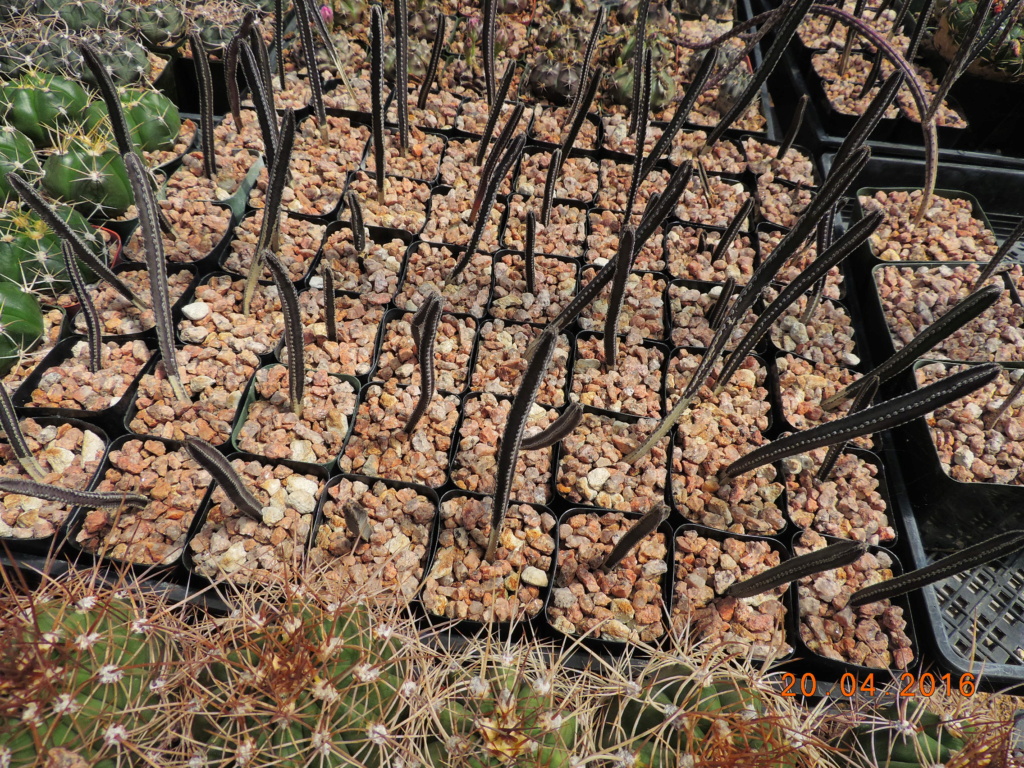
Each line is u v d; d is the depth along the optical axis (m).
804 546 1.64
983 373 1.10
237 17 2.81
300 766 0.97
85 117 2.10
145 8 2.62
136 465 1.59
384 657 1.11
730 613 1.50
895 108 2.76
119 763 0.94
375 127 2.04
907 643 1.50
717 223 2.38
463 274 2.12
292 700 0.99
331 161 2.40
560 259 2.20
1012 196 2.66
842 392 1.83
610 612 1.47
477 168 2.47
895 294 2.20
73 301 1.88
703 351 1.99
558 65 2.70
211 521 1.52
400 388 1.84
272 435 1.68
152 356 1.78
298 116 2.52
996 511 1.73
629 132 2.46
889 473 1.85
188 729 1.03
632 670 1.38
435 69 2.49
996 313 2.15
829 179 1.31
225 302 1.94
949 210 2.51
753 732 1.10
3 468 1.57
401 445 1.71
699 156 2.59
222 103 2.81
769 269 1.42
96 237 1.94
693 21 3.38
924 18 2.51
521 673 1.12
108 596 1.08
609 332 1.76
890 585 1.41
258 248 1.76
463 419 1.78
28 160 1.94
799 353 2.05
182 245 2.02
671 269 2.23
